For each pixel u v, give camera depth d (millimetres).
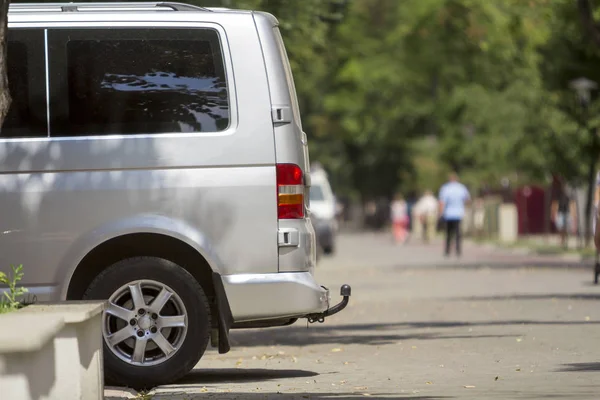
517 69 119688
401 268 79938
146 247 25656
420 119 168875
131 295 25047
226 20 25625
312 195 105250
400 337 36219
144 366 25047
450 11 83562
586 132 85500
